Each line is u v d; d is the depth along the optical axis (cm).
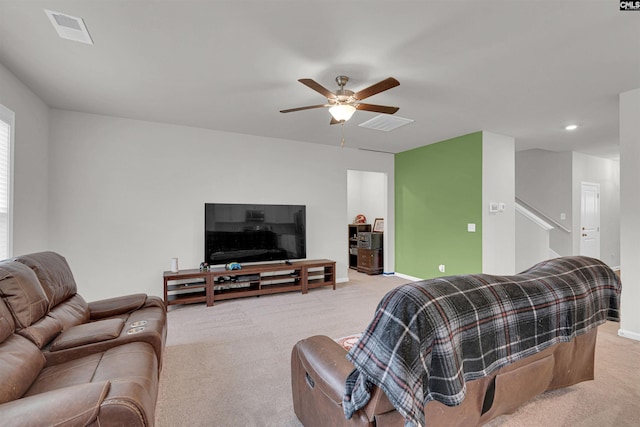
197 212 452
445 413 137
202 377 234
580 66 265
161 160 430
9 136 276
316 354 157
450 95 328
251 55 248
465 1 185
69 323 203
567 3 186
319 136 499
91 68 270
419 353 109
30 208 318
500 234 485
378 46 235
